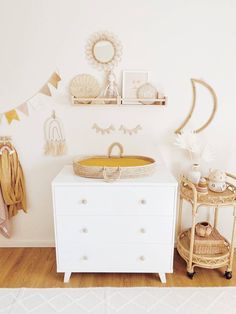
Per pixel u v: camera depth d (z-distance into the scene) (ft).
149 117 7.56
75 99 7.09
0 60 7.22
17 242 8.40
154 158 7.81
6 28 7.04
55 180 6.40
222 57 7.22
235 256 7.95
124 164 7.16
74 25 7.04
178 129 7.63
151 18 7.01
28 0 6.91
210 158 7.27
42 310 6.02
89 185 6.26
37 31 7.07
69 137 7.68
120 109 7.50
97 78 7.33
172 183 6.25
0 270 7.34
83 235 6.59
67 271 6.82
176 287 6.72
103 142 7.71
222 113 7.54
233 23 7.03
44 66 7.27
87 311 5.99
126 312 5.95
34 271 7.31
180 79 7.34
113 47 7.14
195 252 7.00
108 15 7.00
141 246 6.65
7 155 7.60
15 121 7.58
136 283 6.88
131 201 6.37
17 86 7.38
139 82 7.30
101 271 6.82
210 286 6.77
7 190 7.64
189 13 6.99
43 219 8.28
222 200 6.64
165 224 6.52
